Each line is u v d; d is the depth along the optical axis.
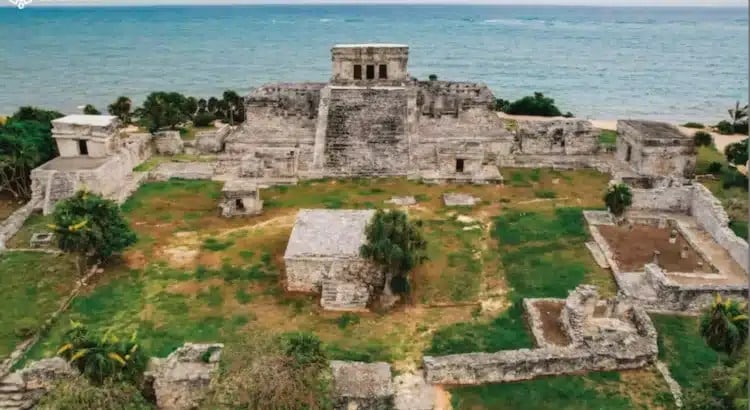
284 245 38.16
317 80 158.12
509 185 49.50
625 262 35.06
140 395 21.97
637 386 25.30
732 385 19.64
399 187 49.00
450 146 51.72
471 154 50.53
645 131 51.31
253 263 35.78
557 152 57.81
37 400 24.14
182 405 24.36
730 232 37.06
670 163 49.94
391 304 31.83
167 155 60.19
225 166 52.94
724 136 79.88
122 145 53.34
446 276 34.34
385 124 55.25
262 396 20.53
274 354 21.88
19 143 46.53
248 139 57.25
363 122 55.41
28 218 42.91
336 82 58.81
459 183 49.91
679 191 43.34
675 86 152.88
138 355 22.77
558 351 26.52
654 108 122.50
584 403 24.28
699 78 168.00
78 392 20.61
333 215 38.56
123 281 33.56
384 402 23.59
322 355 22.89
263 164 50.78
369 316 30.80
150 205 45.22
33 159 47.28
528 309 30.58
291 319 30.30
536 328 28.95
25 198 48.62
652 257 35.72
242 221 42.22
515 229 40.22
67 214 33.19
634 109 121.12
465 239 38.94
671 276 33.06
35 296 31.75
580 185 49.53
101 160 47.88
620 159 55.31
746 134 80.75
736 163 56.09
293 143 56.47
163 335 28.55
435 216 42.81
